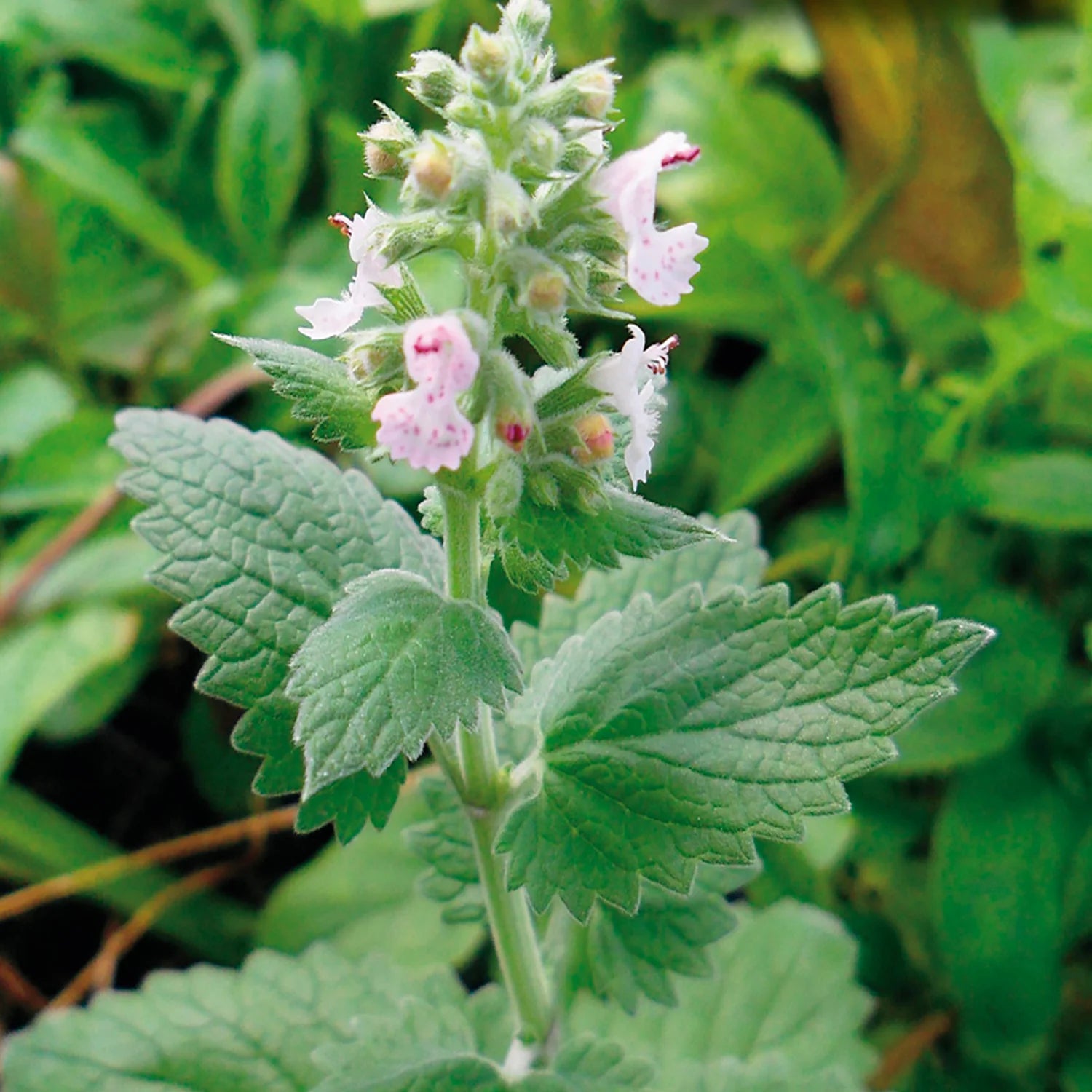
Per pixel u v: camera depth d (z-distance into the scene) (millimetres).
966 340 391
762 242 399
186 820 372
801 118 405
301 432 374
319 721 242
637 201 245
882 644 250
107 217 424
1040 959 315
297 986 291
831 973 308
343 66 430
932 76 361
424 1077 266
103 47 415
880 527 331
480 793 263
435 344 242
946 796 333
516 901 269
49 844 335
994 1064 316
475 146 244
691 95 400
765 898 324
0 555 381
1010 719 324
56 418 386
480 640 248
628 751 255
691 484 390
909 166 374
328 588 262
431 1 409
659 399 256
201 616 259
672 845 251
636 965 275
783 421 368
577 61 434
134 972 348
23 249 390
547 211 246
